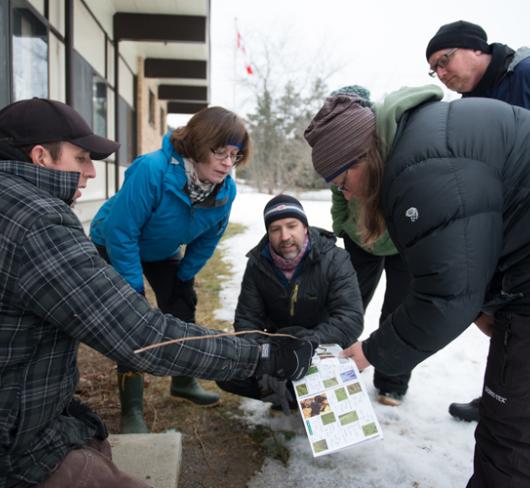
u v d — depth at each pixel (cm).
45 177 131
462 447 234
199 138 212
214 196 240
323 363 195
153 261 267
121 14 798
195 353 141
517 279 138
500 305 146
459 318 132
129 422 242
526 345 138
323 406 181
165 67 1073
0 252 119
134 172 225
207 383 302
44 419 130
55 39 529
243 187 2823
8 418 123
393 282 272
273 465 221
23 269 119
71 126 138
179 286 275
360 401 182
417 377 306
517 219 133
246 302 253
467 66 240
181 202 232
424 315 136
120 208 224
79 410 155
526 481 143
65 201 137
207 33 854
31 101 138
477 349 347
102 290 126
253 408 271
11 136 133
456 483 208
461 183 125
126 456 204
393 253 259
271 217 232
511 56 236
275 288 246
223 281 548
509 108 137
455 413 258
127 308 129
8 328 122
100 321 125
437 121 131
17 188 126
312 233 249
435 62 249
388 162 135
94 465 135
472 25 240
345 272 246
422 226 128
